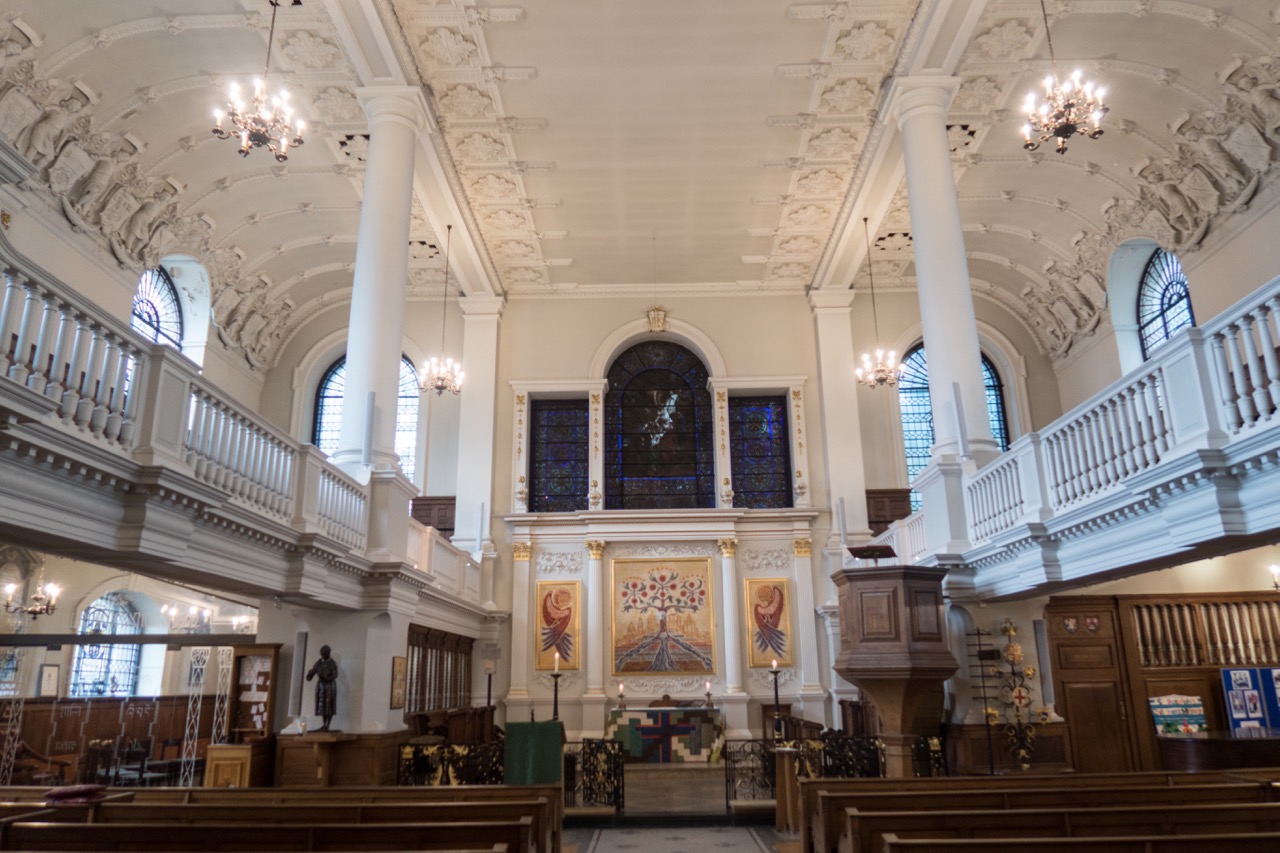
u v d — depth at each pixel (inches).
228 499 301.3
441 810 260.4
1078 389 805.9
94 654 714.8
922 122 528.7
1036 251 771.4
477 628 743.1
